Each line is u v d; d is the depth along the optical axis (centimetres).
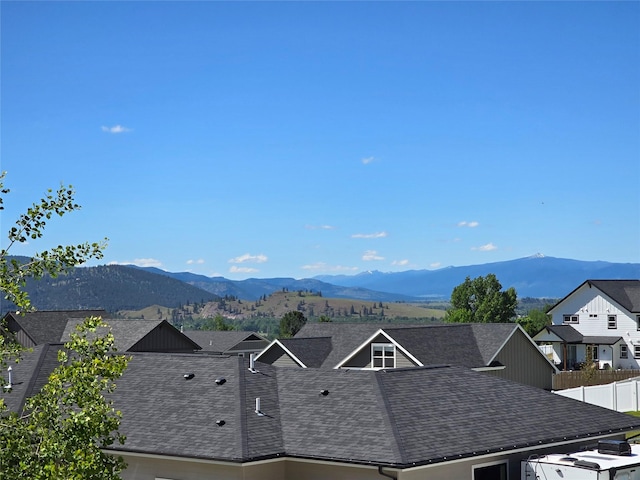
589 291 8544
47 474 1236
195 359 2419
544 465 1883
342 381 2203
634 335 8250
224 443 1928
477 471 1956
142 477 2036
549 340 8500
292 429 2019
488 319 9269
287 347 5103
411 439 1888
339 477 1875
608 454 1994
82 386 1296
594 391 4594
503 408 2202
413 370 2319
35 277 1306
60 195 1317
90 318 1344
